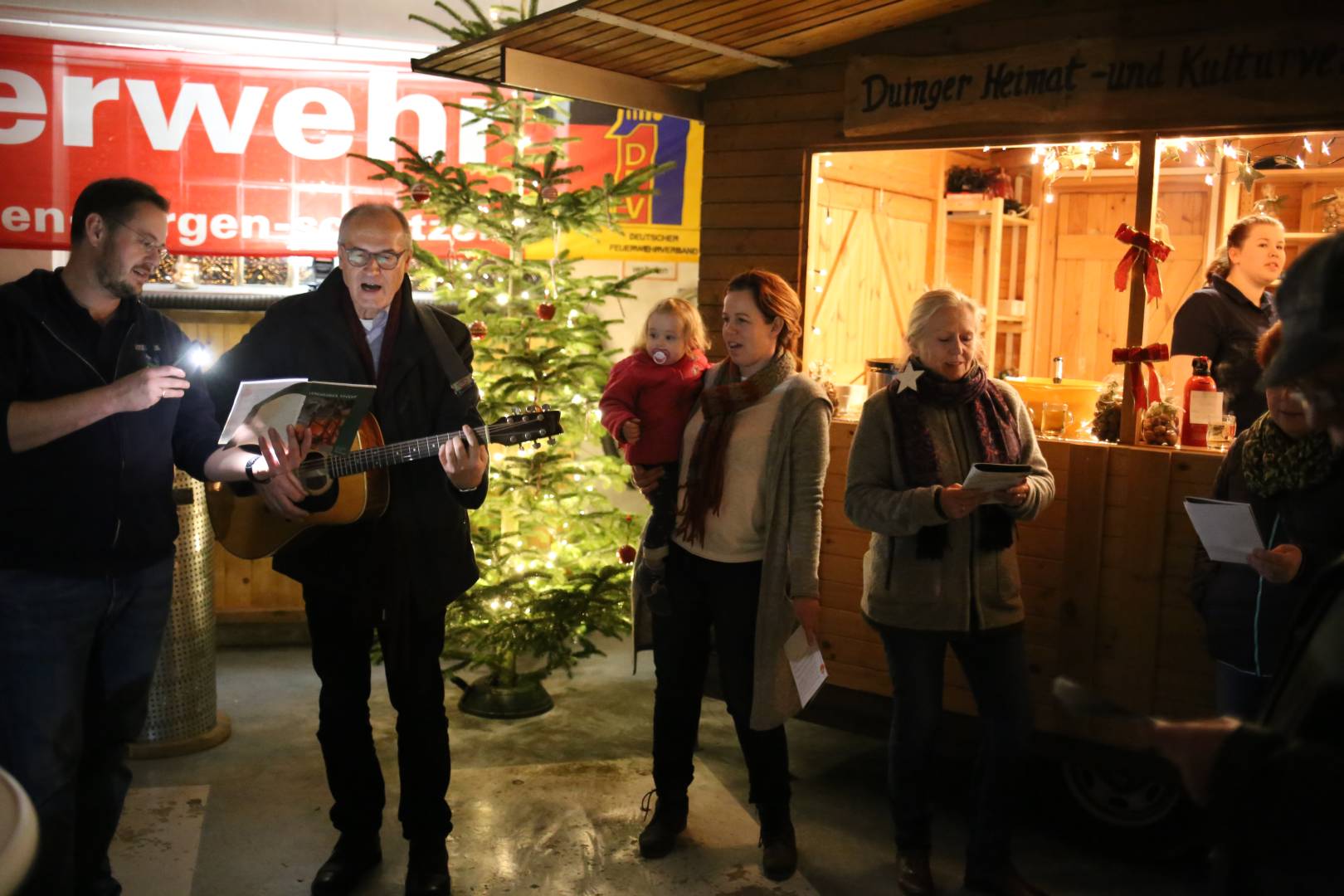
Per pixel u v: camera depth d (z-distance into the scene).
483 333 4.55
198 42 5.76
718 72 4.27
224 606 5.46
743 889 3.21
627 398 3.44
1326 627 1.17
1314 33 3.20
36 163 5.75
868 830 3.64
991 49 3.76
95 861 2.86
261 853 3.37
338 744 3.08
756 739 3.22
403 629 2.96
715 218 4.44
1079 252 7.18
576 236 5.99
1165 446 3.47
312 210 5.92
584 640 4.82
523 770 4.04
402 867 3.30
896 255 6.55
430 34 5.82
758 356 3.17
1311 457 2.46
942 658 3.09
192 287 5.70
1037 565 3.66
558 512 4.77
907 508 2.95
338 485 2.86
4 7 5.59
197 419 2.92
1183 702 3.42
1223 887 1.19
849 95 4.04
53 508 2.58
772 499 3.09
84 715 2.81
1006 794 3.08
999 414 3.12
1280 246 3.85
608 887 3.21
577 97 4.04
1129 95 3.51
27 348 2.58
